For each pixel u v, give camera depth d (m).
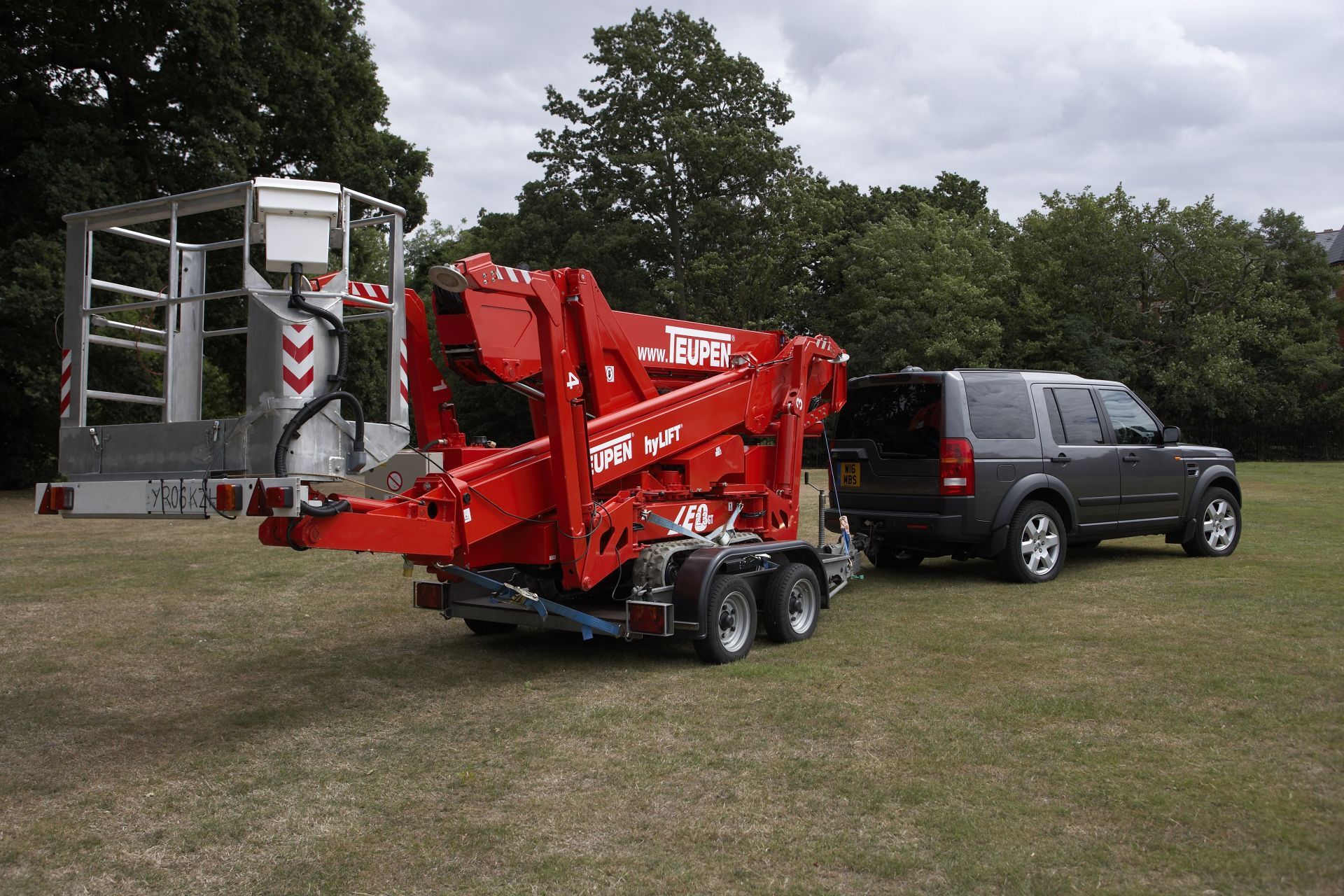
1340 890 3.07
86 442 5.04
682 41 36.41
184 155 21.28
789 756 4.43
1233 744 4.41
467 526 5.47
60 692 5.89
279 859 3.49
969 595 8.37
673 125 34.00
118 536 14.44
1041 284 38.28
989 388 8.85
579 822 3.76
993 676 5.69
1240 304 36.78
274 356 4.43
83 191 19.58
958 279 35.22
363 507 4.89
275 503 4.26
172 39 21.23
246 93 21.58
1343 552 10.48
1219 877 3.17
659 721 5.03
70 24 21.03
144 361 6.14
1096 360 35.88
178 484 4.58
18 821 3.89
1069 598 8.02
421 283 46.75
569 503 5.86
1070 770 4.15
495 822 3.78
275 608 8.68
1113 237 37.31
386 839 3.64
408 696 5.69
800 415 7.94
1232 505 10.54
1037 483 8.78
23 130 21.62
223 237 21.09
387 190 25.62
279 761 4.58
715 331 7.55
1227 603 7.60
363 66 24.75
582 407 5.98
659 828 3.68
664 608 5.92
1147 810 3.71
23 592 9.52
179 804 4.04
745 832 3.62
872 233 39.78
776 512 7.71
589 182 37.06
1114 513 9.45
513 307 5.89
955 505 8.45
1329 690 5.19
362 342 22.09
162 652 6.93
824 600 7.20
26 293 18.06
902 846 3.46
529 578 6.51
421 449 6.62
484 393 37.91
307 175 24.59
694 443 7.02
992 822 3.64
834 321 40.91
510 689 5.79
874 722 4.88
